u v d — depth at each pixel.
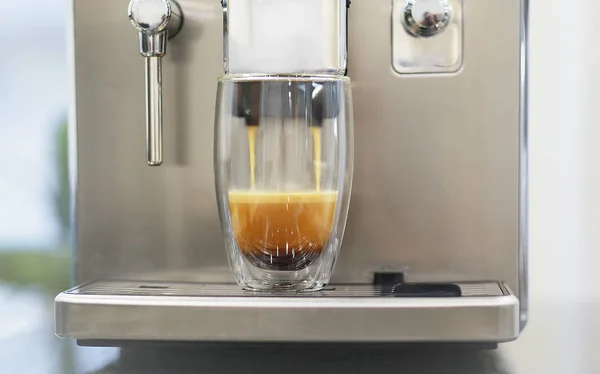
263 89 0.61
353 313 0.58
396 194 0.66
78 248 0.68
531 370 0.63
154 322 0.59
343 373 0.62
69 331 0.59
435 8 0.64
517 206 0.66
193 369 0.63
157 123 0.64
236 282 0.65
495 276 0.66
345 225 0.65
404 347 0.67
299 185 0.61
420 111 0.66
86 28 0.67
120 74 0.67
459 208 0.66
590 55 1.08
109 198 0.67
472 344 0.63
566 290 1.08
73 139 0.68
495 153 0.66
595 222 1.08
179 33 0.66
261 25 0.61
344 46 0.62
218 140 0.62
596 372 0.62
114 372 0.62
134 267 0.67
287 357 0.65
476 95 0.66
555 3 1.08
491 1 0.65
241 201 0.62
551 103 1.08
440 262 0.66
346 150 0.62
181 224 0.67
